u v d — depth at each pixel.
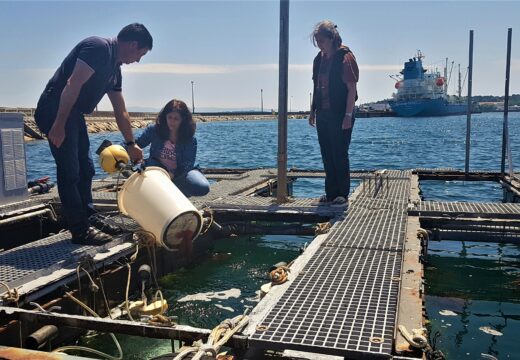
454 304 5.58
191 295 5.68
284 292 3.98
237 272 6.48
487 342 4.62
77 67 5.03
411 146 31.72
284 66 7.50
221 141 37.56
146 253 5.90
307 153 26.09
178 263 6.56
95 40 5.15
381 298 3.83
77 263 4.91
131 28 5.38
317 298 3.85
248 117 144.00
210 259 7.01
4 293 4.07
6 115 7.02
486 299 5.74
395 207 7.14
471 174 12.03
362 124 82.12
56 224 7.45
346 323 3.39
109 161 5.41
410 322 3.46
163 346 4.48
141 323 3.46
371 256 4.90
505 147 11.72
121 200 5.38
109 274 5.14
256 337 3.21
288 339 3.17
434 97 101.12
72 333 4.47
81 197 5.77
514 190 10.18
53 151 5.28
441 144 33.19
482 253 7.62
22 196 7.37
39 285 4.34
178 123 6.60
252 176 11.55
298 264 4.69
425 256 6.35
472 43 11.73
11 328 3.81
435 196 12.32
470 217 6.75
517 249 7.82
